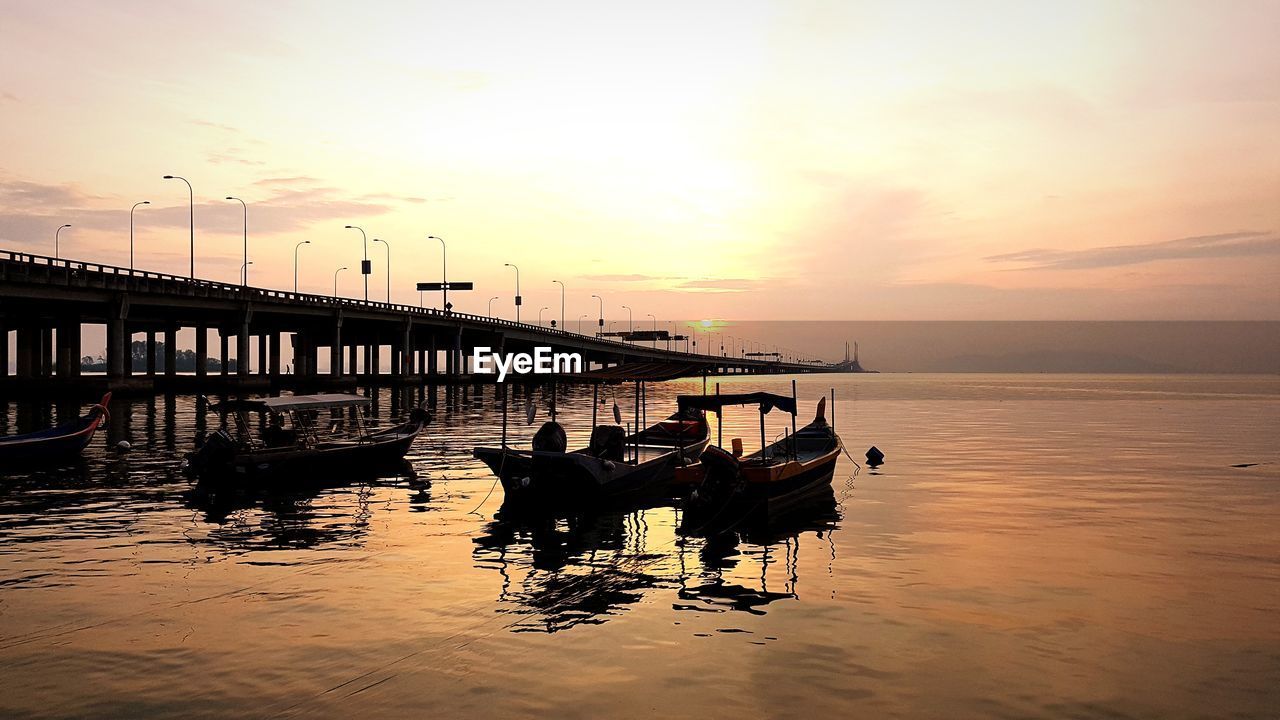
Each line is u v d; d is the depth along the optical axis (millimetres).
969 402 100438
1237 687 10633
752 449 41031
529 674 10922
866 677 10867
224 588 14820
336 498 24859
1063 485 28531
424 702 10062
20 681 10648
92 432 33500
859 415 73125
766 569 16531
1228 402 101688
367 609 13641
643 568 16594
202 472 25891
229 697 10188
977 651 11828
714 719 9609
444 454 36375
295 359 118562
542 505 24281
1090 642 12242
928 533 20234
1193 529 20672
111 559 16906
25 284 61188
